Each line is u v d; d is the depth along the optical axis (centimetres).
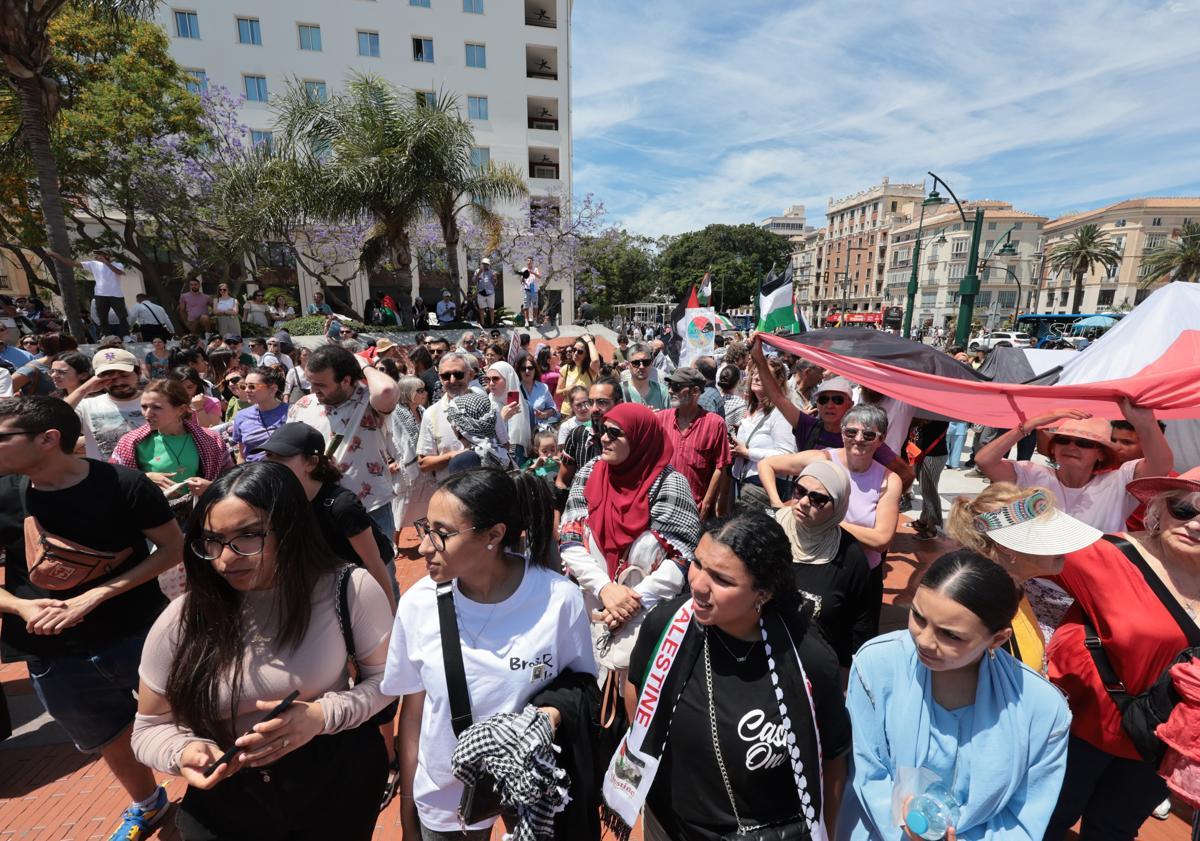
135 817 250
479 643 170
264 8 2620
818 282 10819
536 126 3244
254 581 154
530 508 196
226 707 157
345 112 1589
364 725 181
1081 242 6406
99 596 224
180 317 1481
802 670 158
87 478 223
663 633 173
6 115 1094
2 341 711
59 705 231
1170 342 420
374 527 304
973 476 880
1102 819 212
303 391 628
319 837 171
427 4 2825
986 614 142
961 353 1177
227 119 2036
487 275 1791
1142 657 191
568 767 166
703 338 991
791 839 158
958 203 1370
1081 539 200
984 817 151
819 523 257
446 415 420
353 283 2794
